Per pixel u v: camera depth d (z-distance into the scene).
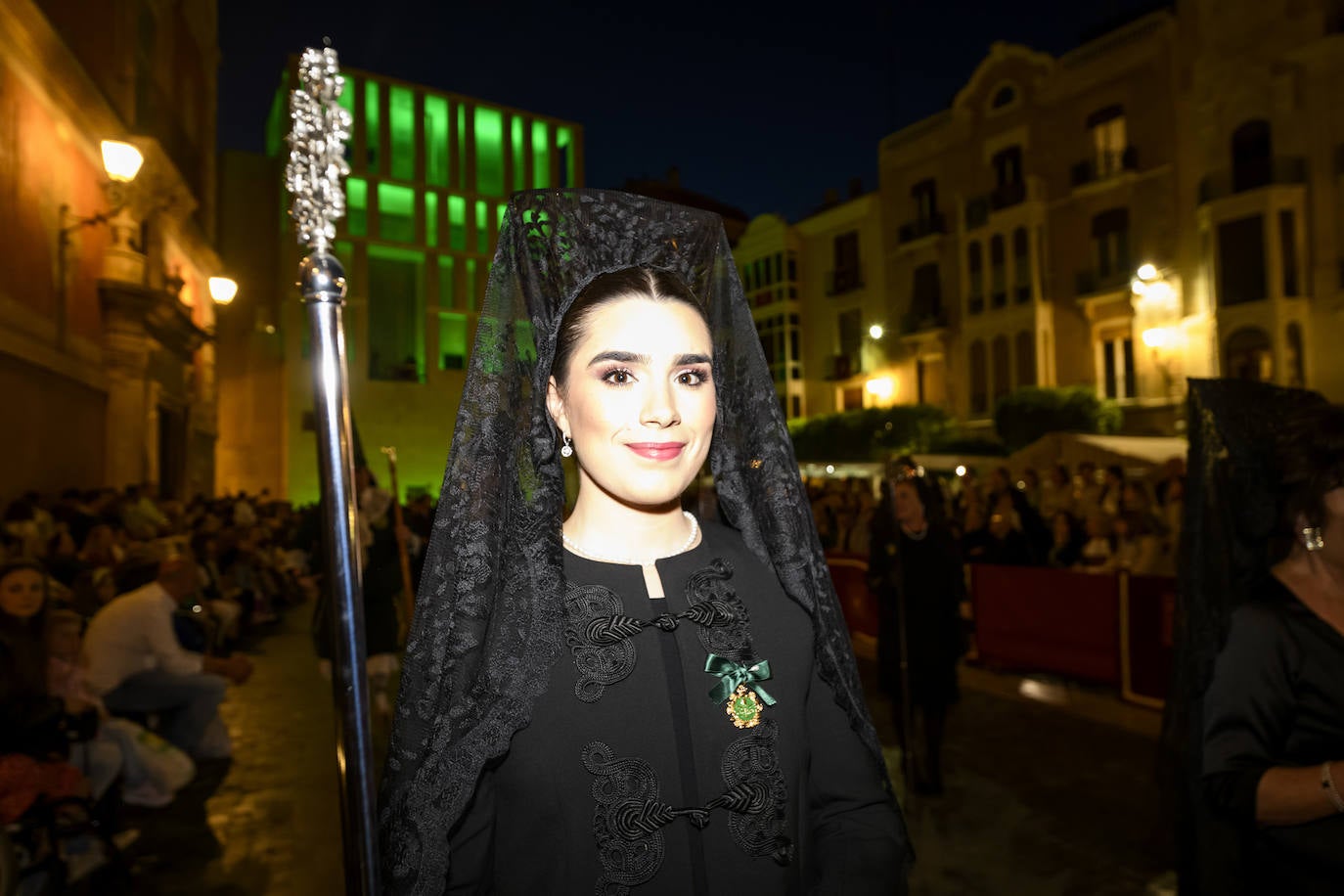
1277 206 16.83
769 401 1.42
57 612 4.00
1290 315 16.73
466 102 34.34
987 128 23.00
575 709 1.11
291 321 28.73
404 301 33.06
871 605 8.20
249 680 7.54
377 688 4.99
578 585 1.19
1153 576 5.79
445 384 32.22
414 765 1.11
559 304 1.31
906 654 4.19
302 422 28.62
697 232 1.46
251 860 3.74
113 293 11.23
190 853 3.81
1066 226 21.31
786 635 1.27
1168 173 19.28
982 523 8.66
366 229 31.55
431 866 1.04
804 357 29.22
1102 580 6.21
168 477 15.00
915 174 24.98
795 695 1.23
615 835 1.06
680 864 1.08
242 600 10.24
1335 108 16.56
